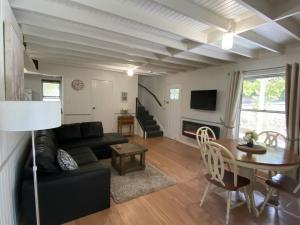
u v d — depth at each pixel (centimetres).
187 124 543
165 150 479
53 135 349
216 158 208
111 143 400
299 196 187
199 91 489
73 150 329
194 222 204
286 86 300
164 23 226
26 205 177
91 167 222
